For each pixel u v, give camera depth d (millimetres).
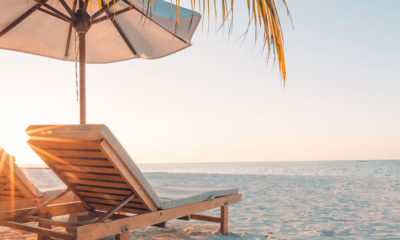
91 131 1825
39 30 3326
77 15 2781
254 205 5379
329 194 7055
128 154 1992
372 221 3975
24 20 3148
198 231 3279
